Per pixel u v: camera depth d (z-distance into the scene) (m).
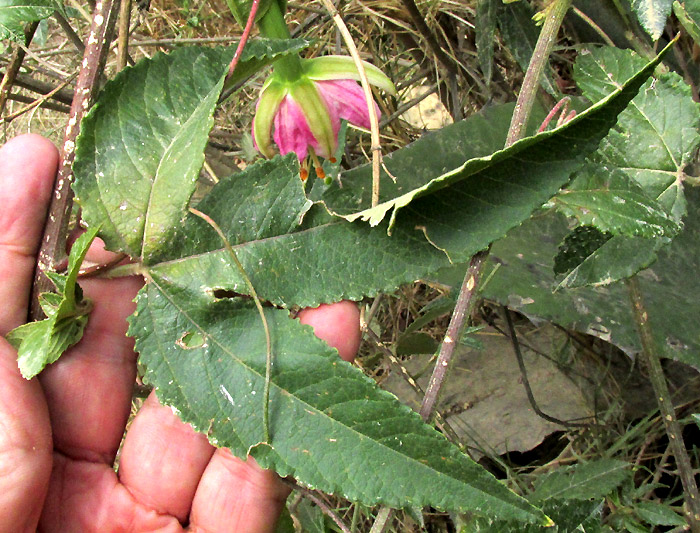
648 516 0.21
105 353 0.19
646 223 0.14
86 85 0.15
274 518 0.19
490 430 0.28
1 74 0.25
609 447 0.27
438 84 0.30
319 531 0.23
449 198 0.13
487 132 0.24
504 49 0.28
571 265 0.16
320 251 0.15
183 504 0.19
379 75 0.18
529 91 0.13
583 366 0.28
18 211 0.18
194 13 0.34
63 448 0.18
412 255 0.14
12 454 0.15
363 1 0.29
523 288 0.22
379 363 0.32
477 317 0.30
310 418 0.13
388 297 0.32
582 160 0.12
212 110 0.13
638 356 0.28
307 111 0.17
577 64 0.17
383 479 0.12
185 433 0.19
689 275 0.22
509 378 0.29
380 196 0.24
